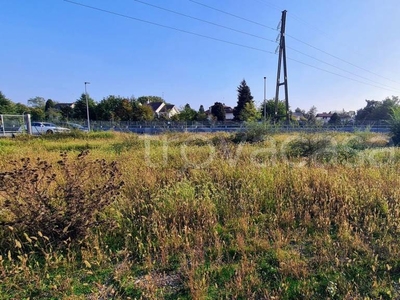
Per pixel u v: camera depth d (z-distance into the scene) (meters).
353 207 3.46
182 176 4.83
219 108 56.47
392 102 43.28
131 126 31.16
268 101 42.09
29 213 2.74
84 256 2.48
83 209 2.83
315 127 11.09
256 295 2.05
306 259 2.51
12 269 2.31
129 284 2.17
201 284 2.09
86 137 15.88
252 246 2.69
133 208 3.38
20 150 8.96
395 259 2.46
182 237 2.84
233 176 4.71
